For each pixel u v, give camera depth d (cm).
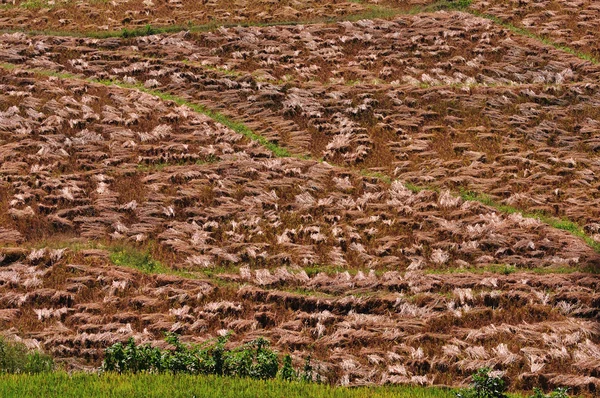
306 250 6194
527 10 9625
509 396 4544
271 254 6206
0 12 9781
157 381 4169
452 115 7812
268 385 4206
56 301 5572
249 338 5200
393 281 5812
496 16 9450
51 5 9962
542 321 5406
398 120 7769
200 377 4278
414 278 5847
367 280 5838
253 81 8262
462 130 7619
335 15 9606
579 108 7812
